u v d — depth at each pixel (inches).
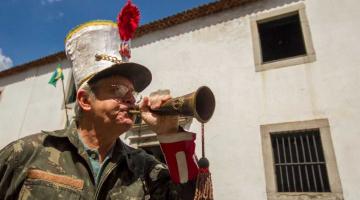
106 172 59.3
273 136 246.2
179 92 304.8
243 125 256.1
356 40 240.8
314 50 253.3
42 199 50.3
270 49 375.2
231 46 297.6
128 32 78.6
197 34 325.7
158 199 63.5
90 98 64.3
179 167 59.4
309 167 225.6
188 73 309.7
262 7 297.9
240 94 270.1
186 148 60.1
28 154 54.6
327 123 224.7
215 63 298.0
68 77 418.0
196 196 55.7
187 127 279.3
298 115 237.8
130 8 80.7
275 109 248.8
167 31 350.9
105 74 64.4
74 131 62.2
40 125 404.8
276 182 225.9
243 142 249.6
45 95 430.3
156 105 60.1
